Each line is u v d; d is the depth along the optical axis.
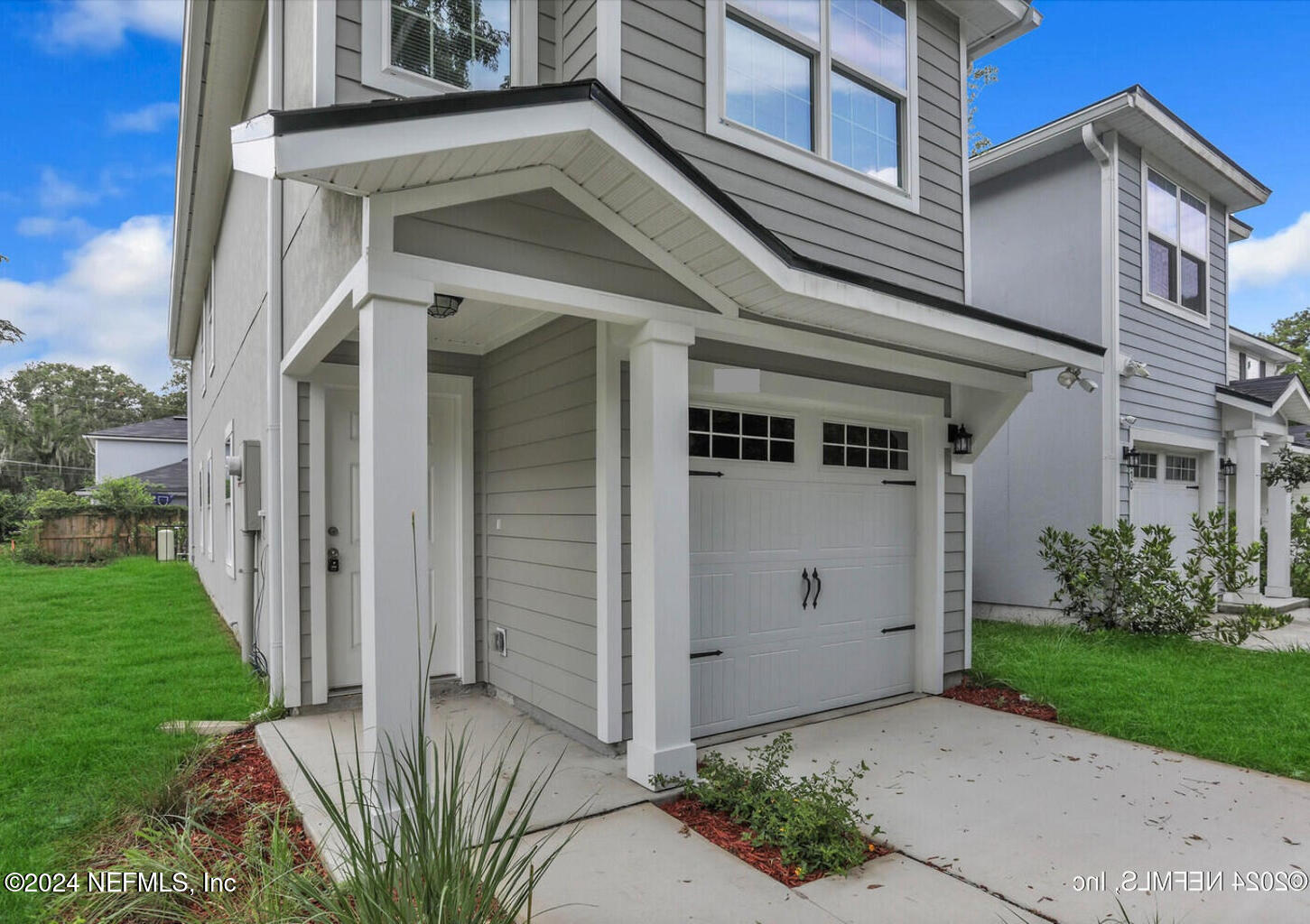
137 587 11.00
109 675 5.66
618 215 3.40
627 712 4.07
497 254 3.08
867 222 4.96
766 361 4.61
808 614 4.98
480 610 5.48
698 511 4.45
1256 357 15.12
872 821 3.34
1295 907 2.63
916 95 5.39
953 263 5.61
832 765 3.64
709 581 4.48
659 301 3.61
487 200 3.07
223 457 8.70
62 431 39.12
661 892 2.69
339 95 3.39
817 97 4.78
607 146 2.94
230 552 7.59
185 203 8.65
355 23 3.46
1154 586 7.10
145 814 3.14
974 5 5.63
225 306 8.68
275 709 4.70
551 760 3.97
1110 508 7.93
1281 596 10.10
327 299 3.45
